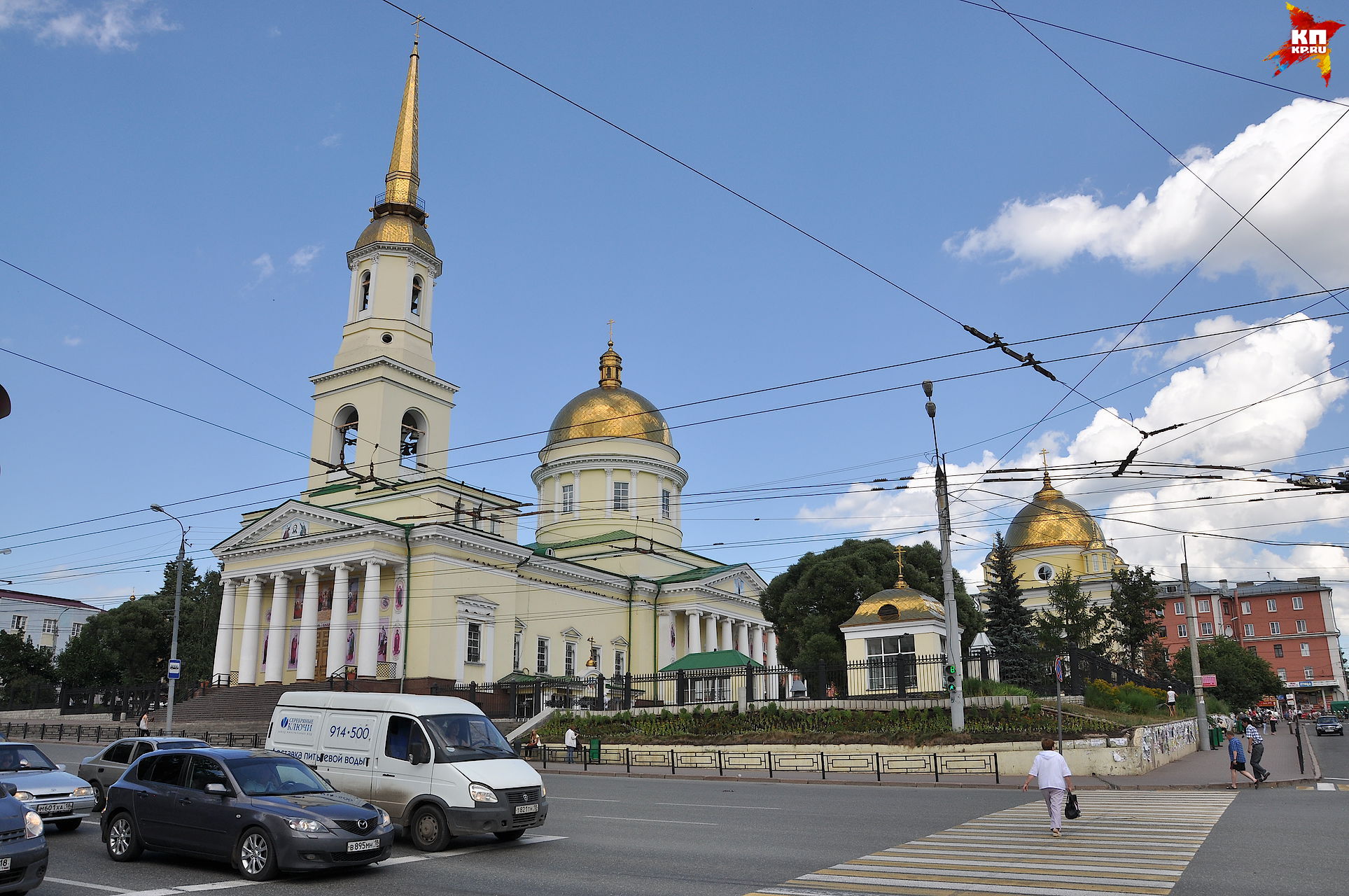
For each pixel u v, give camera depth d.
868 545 60.91
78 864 14.36
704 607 67.56
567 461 70.38
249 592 55.72
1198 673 45.03
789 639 58.03
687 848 15.71
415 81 64.19
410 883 12.84
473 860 14.68
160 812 14.37
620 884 12.60
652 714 39.75
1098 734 30.97
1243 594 122.50
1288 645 118.88
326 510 52.06
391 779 16.47
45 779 17.16
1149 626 70.31
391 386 57.03
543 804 16.58
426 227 62.59
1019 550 89.38
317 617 53.41
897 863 14.09
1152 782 27.84
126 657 74.56
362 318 59.09
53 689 73.06
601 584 63.84
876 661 38.50
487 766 16.30
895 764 31.11
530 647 57.06
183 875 13.57
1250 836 16.45
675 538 72.06
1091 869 13.46
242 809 13.54
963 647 54.44
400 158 61.91
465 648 51.31
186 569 86.00
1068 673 33.72
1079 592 75.31
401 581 50.78
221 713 50.19
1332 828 17.42
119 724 50.22
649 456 71.00
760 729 35.94
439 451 56.06
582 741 38.00
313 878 13.26
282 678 53.09
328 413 58.53
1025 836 16.81
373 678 48.69
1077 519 88.88
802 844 16.02
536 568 58.41
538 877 13.18
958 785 27.41
